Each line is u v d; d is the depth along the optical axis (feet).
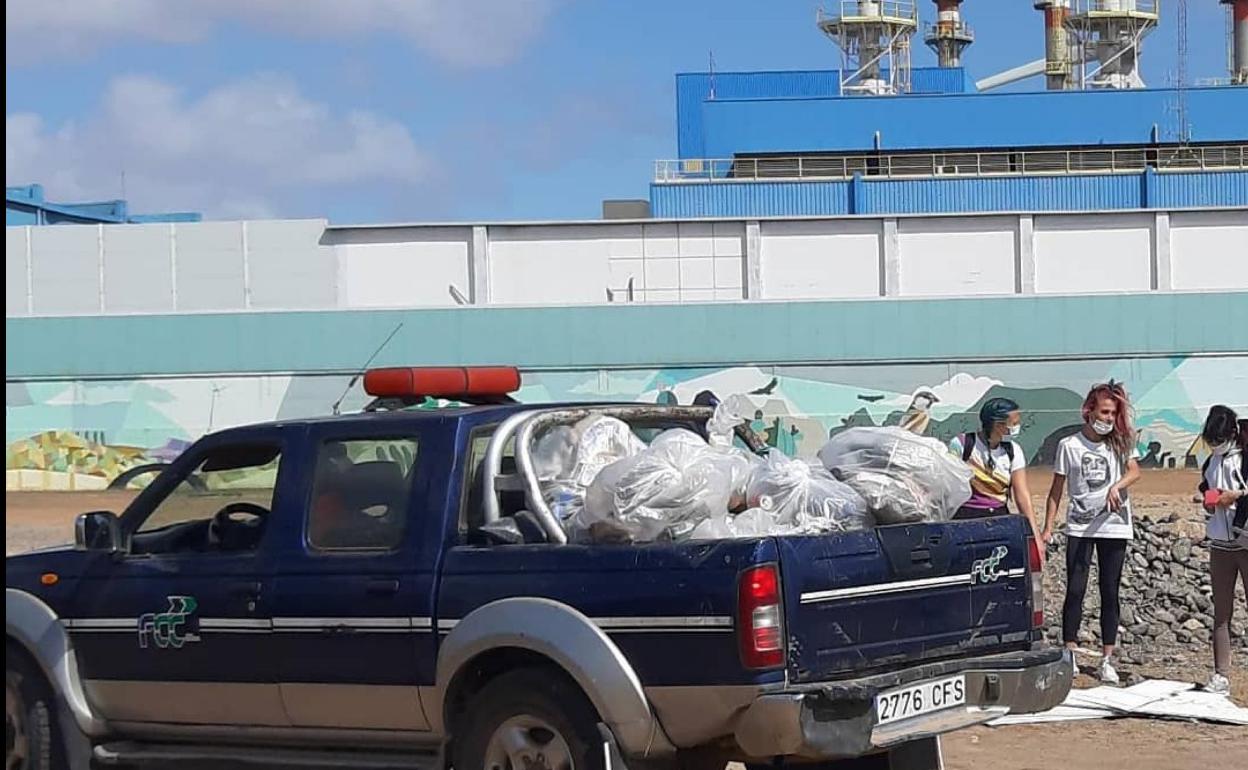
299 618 22.38
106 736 24.67
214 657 23.21
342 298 174.70
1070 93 226.79
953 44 270.26
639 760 19.84
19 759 24.97
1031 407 151.43
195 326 152.15
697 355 152.35
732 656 19.04
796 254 174.40
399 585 21.59
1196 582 46.42
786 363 152.35
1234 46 252.21
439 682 21.01
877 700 19.84
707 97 237.45
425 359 152.76
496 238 174.60
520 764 20.49
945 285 174.29
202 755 23.41
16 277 176.55
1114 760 27.48
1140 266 173.47
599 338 152.76
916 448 22.62
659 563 19.71
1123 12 257.55
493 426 22.41
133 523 24.90
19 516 104.17
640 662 19.65
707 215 214.69
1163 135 226.17
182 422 152.05
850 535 20.22
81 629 24.48
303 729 22.67
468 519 21.83
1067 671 22.74
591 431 22.72
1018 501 33.71
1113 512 34.50
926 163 228.22
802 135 226.79
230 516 24.50
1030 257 173.27
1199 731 29.78
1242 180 210.38
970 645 21.77
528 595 20.51
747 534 20.74
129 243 176.35
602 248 174.40
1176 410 150.92
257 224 175.52
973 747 28.68
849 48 254.06
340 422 23.27
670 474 20.61
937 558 21.34
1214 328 150.92
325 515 22.82
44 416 151.43
